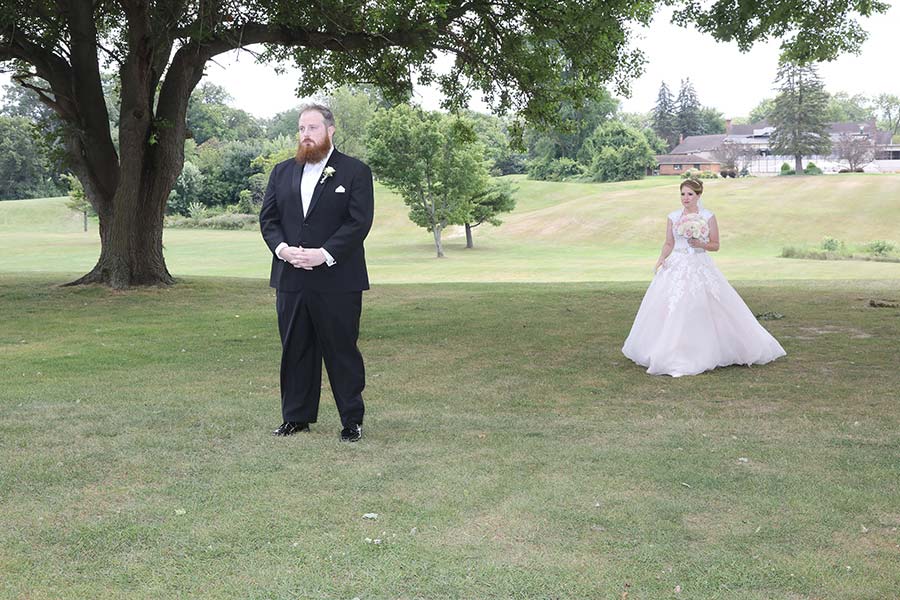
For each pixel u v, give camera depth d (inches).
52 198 3681.1
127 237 692.1
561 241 2532.0
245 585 124.0
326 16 617.9
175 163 697.0
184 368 330.6
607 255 2142.0
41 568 129.3
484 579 126.4
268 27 640.4
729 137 5639.8
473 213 2439.7
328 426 229.9
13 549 136.9
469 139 781.3
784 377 304.8
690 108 6427.2
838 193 2763.3
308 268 207.2
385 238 2797.7
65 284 703.7
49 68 678.5
